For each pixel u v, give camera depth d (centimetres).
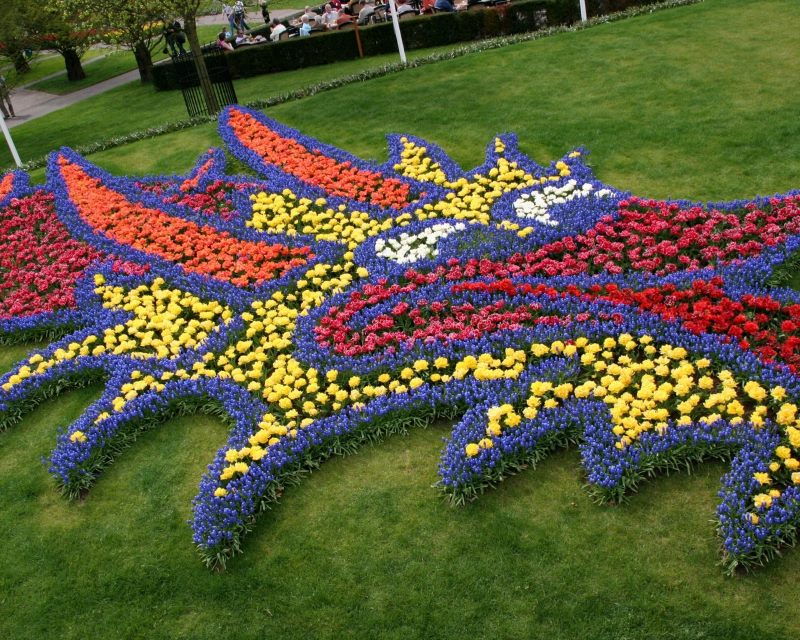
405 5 2183
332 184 1145
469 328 752
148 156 1487
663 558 530
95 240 1098
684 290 754
